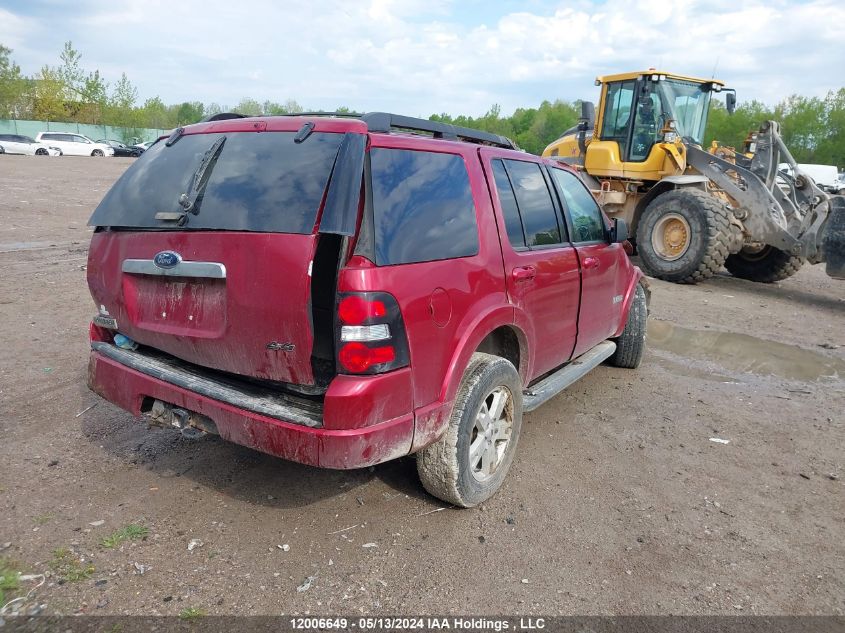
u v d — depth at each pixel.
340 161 2.64
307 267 2.51
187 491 3.38
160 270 2.91
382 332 2.60
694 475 3.91
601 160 11.45
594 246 4.57
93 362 3.38
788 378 5.91
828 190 26.70
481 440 3.33
